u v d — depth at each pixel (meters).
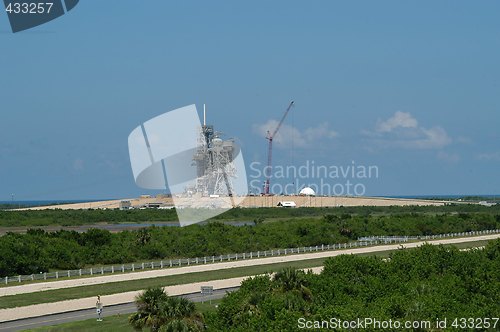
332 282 59.38
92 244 110.88
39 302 73.12
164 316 48.50
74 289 81.56
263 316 46.41
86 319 64.56
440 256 77.00
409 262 74.69
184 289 80.19
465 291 60.47
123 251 109.44
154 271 96.19
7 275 91.56
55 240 106.94
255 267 99.19
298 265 99.88
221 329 48.00
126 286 82.94
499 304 56.34
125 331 58.41
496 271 73.25
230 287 81.25
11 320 64.81
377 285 60.97
